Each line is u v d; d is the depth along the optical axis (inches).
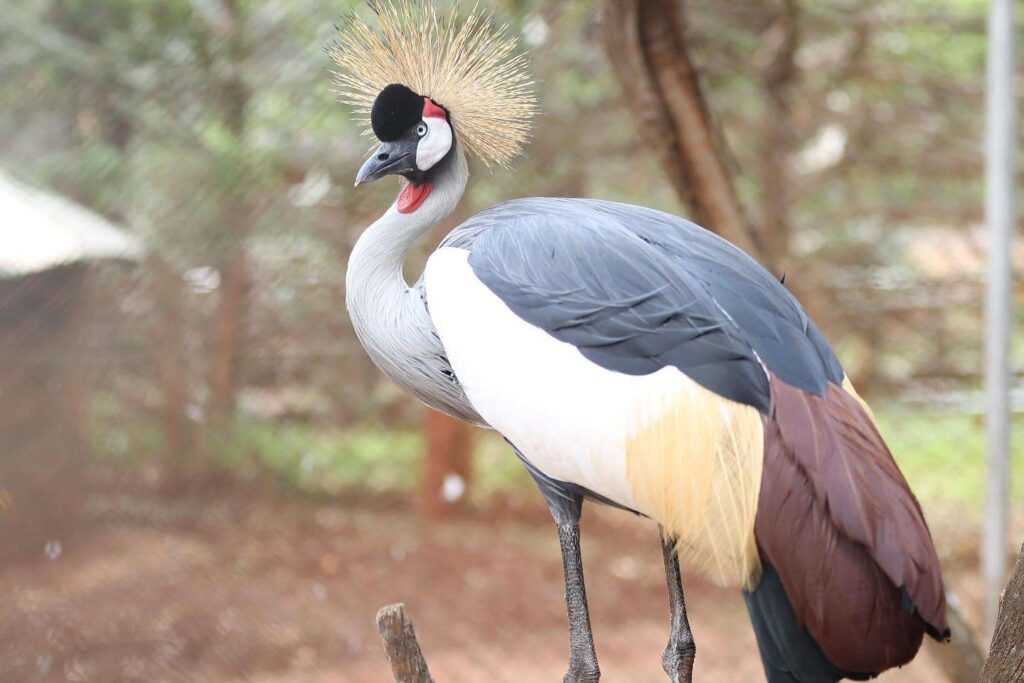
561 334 128.9
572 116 391.2
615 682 307.6
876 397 434.6
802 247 424.5
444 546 390.3
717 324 122.3
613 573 385.1
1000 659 119.2
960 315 429.1
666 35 222.8
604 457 123.3
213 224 352.5
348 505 398.3
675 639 141.8
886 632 110.1
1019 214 378.9
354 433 403.2
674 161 228.5
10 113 342.0
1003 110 236.4
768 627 113.7
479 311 134.6
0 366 317.1
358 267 154.0
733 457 115.7
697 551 117.3
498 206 154.0
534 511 428.5
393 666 139.3
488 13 212.2
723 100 407.8
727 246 137.3
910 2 411.5
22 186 338.6
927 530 114.3
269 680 293.9
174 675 292.7
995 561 241.8
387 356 152.6
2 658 293.7
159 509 348.8
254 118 354.9
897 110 417.7
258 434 376.2
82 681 284.4
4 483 318.3
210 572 337.4
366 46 167.3
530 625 344.2
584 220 139.2
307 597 339.3
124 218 347.9
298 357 381.7
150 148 351.6
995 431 239.8
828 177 424.8
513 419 130.1
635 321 125.2
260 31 349.4
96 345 335.9
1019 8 401.4
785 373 120.3
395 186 362.9
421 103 156.4
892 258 431.5
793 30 380.5
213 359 360.2
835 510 110.7
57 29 344.2
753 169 410.3
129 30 346.3
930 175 419.2
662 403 120.3
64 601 312.8
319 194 366.0
